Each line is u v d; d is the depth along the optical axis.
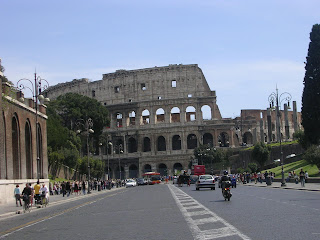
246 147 171.00
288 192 57.88
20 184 66.94
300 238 17.77
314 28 109.75
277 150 141.88
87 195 84.75
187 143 181.88
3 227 29.47
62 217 34.66
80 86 193.75
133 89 183.88
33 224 29.95
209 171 163.12
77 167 137.00
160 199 52.59
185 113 178.00
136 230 23.08
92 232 23.27
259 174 107.94
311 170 104.31
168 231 21.86
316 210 29.91
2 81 64.75
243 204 37.78
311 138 110.31
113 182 139.25
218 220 25.56
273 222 23.66
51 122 119.25
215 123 175.50
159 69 182.38
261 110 197.75
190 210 33.75
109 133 181.75
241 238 18.30
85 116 153.50
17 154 70.56
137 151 179.38
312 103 108.88
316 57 108.81
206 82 182.25
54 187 95.62
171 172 175.50
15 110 69.06
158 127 178.00
